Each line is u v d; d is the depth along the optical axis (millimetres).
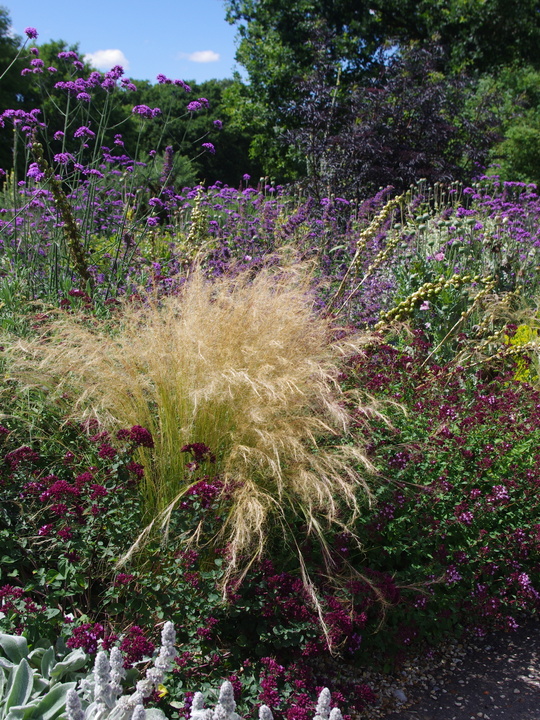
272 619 2479
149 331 3291
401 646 2748
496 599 2943
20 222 6168
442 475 3135
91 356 3047
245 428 2902
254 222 7316
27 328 3916
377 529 2865
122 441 2822
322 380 3125
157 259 6207
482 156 14695
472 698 2666
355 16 27156
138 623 2355
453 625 3135
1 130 14734
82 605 2674
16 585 2633
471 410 3533
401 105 14133
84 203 7086
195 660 2371
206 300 3459
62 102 17266
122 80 5812
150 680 1834
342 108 14617
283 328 3330
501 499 3131
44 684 2115
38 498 2672
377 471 2979
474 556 3076
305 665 2562
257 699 2195
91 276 5121
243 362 3080
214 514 2627
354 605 2656
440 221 7164
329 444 3189
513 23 25641
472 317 5613
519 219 8094
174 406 2992
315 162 14094
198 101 6613
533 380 4645
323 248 6223
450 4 26297
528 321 5664
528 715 2557
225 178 37969
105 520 2516
